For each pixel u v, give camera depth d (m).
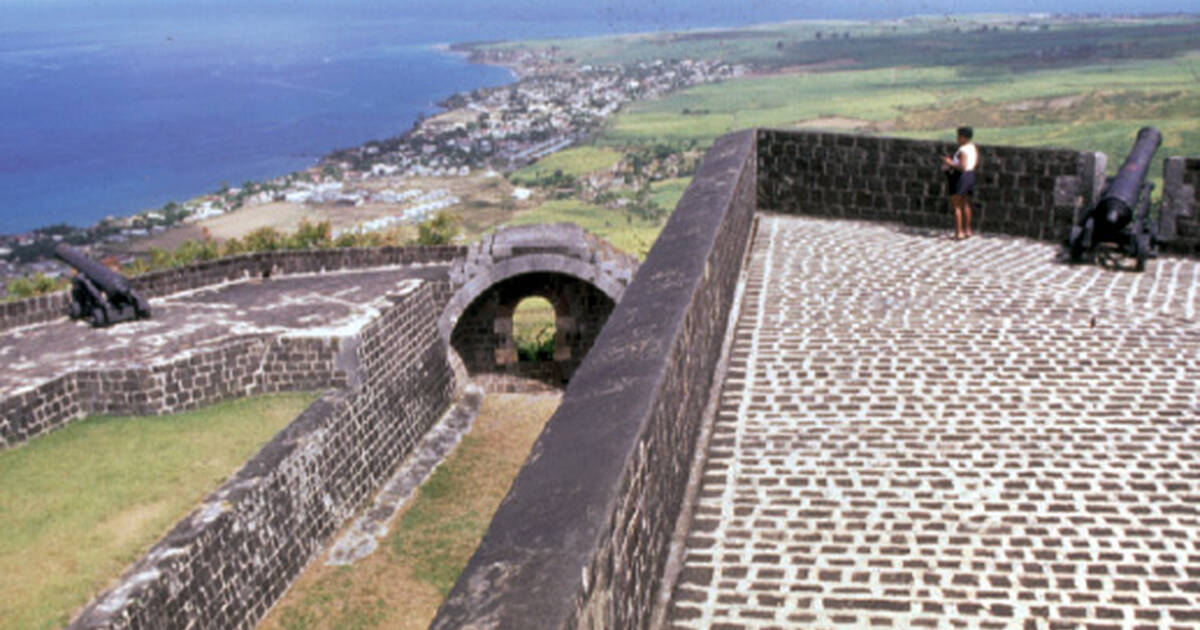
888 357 9.17
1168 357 9.15
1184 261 12.42
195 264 30.06
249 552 18.47
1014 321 10.16
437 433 28.30
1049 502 6.54
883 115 127.19
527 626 2.98
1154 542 6.03
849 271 12.01
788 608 5.34
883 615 5.30
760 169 15.11
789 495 6.63
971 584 5.59
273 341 23.80
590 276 30.41
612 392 5.06
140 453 20.28
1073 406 8.11
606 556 3.73
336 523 22.14
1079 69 162.00
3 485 18.78
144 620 15.20
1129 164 12.88
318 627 18.67
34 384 21.17
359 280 31.16
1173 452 7.25
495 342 32.31
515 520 3.77
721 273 8.86
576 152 158.12
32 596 15.16
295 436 21.08
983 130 91.12
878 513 6.38
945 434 7.58
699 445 7.22
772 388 8.48
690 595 5.43
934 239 13.58
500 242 30.53
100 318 25.80
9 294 37.66
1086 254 12.64
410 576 20.47
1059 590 5.54
